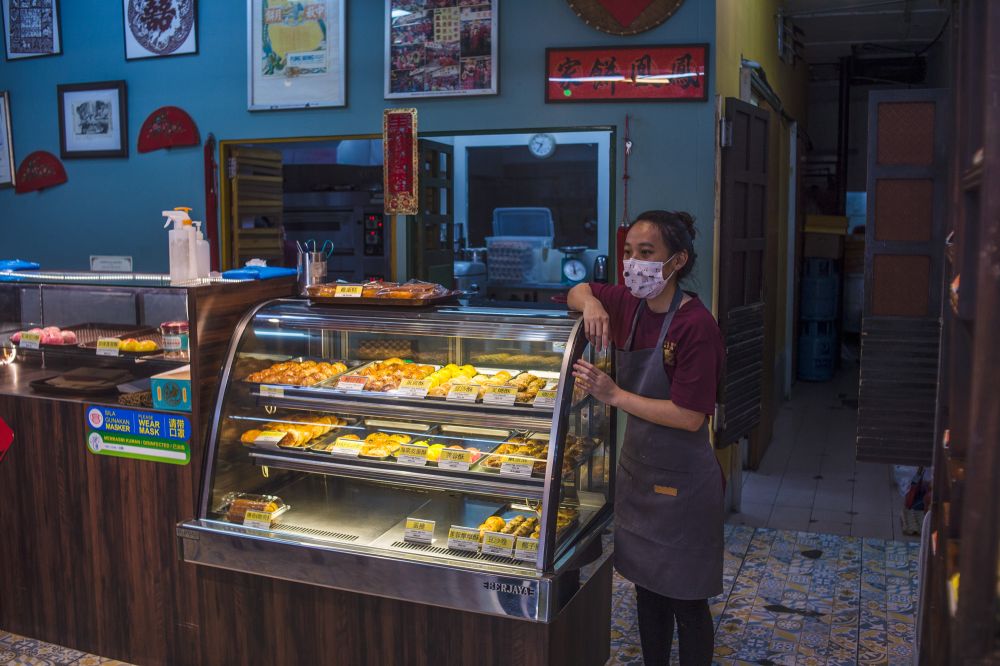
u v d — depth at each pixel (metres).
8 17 5.95
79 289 3.69
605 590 3.41
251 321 3.36
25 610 3.75
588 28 4.71
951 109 2.43
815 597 4.11
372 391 3.09
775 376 7.54
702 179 4.61
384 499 3.31
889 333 4.16
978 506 1.55
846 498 5.72
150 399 3.38
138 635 3.50
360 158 6.89
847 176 11.10
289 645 3.19
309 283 3.79
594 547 3.03
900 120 4.07
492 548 2.82
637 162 4.69
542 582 2.66
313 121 5.28
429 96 5.01
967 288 1.91
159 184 5.69
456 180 8.38
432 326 3.15
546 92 4.79
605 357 3.33
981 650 1.55
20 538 3.70
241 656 3.29
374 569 2.88
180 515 3.33
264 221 5.90
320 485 3.41
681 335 2.75
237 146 5.57
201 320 3.25
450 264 6.18
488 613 2.74
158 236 5.74
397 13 5.03
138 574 3.46
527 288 7.63
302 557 2.98
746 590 4.19
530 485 2.82
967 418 2.07
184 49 5.50
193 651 3.39
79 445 3.50
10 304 3.89
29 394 3.64
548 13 4.77
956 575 1.92
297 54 5.25
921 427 4.16
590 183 7.97
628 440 2.95
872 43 9.57
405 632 2.97
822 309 9.71
